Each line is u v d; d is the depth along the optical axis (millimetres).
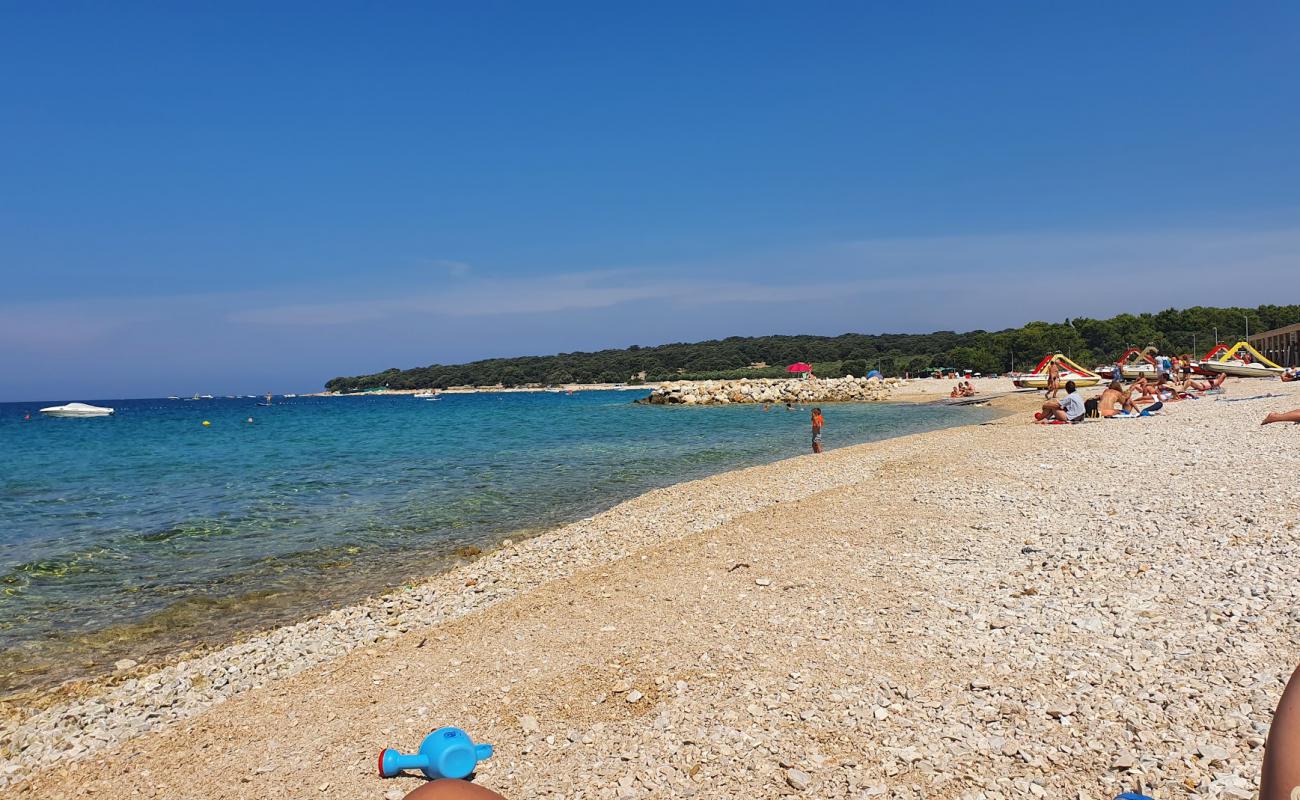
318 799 5145
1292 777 1230
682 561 10461
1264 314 150250
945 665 6098
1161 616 6539
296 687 7520
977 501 12680
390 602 10734
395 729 6121
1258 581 7004
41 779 6098
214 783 5609
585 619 8375
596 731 5605
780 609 7938
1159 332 151000
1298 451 13594
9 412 123625
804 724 5352
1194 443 16578
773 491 16906
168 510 19312
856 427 40844
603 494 20047
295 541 15180
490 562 12766
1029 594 7605
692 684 6227
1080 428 22922
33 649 9469
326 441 43344
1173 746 4523
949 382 98750
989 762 4613
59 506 20469
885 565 9297
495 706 6285
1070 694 5336
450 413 83438
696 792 4660
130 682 8219
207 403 192250
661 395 83562
